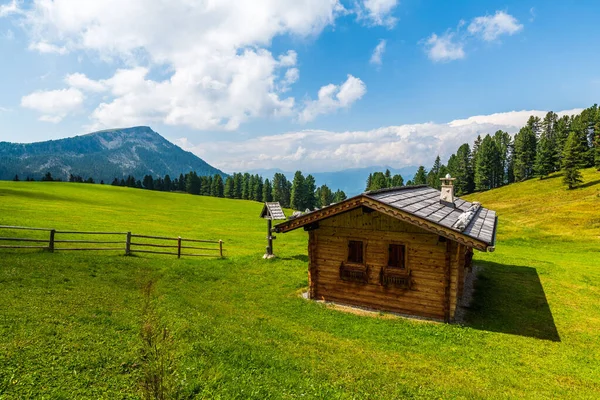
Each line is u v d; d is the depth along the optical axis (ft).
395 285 53.57
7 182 260.42
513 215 250.37
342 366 33.88
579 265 95.91
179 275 64.34
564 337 46.29
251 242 127.13
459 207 70.03
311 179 554.46
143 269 64.39
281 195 605.31
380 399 28.09
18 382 24.66
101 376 26.99
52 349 29.55
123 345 32.12
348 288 57.52
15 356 27.48
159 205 259.60
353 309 55.42
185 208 257.14
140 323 37.93
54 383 25.25
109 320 37.55
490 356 39.42
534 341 44.62
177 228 145.07
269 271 74.08
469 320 51.47
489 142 488.44
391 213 49.93
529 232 159.02
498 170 494.59
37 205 148.77
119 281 54.90
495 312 55.26
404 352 39.34
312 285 59.82
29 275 48.67
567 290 67.97
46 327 33.14
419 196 68.03
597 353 41.88
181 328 37.09
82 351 29.94
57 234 89.25
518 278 76.18
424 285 52.03
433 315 51.55
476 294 64.28
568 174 301.84
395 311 54.03
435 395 29.53
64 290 45.21
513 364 37.76
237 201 364.99
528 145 453.17
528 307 58.13
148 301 47.19
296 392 28.02
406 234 53.01
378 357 37.09
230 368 30.48
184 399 25.09
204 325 39.75
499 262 92.58
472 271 81.51
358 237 56.54
